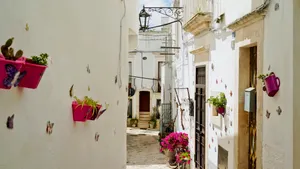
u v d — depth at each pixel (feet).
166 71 54.34
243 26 14.53
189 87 28.86
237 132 15.37
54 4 6.69
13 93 5.08
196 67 25.48
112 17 12.35
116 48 13.28
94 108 8.41
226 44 17.26
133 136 57.77
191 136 27.76
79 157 8.67
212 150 20.31
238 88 15.23
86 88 9.18
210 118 20.58
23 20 5.33
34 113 5.86
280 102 10.98
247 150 15.26
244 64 15.17
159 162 35.96
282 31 10.83
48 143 6.57
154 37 72.38
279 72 11.07
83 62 8.84
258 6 12.66
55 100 6.89
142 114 75.56
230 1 16.21
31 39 5.64
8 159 4.98
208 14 20.08
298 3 10.01
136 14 19.61
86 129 9.29
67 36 7.52
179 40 36.35
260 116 12.94
